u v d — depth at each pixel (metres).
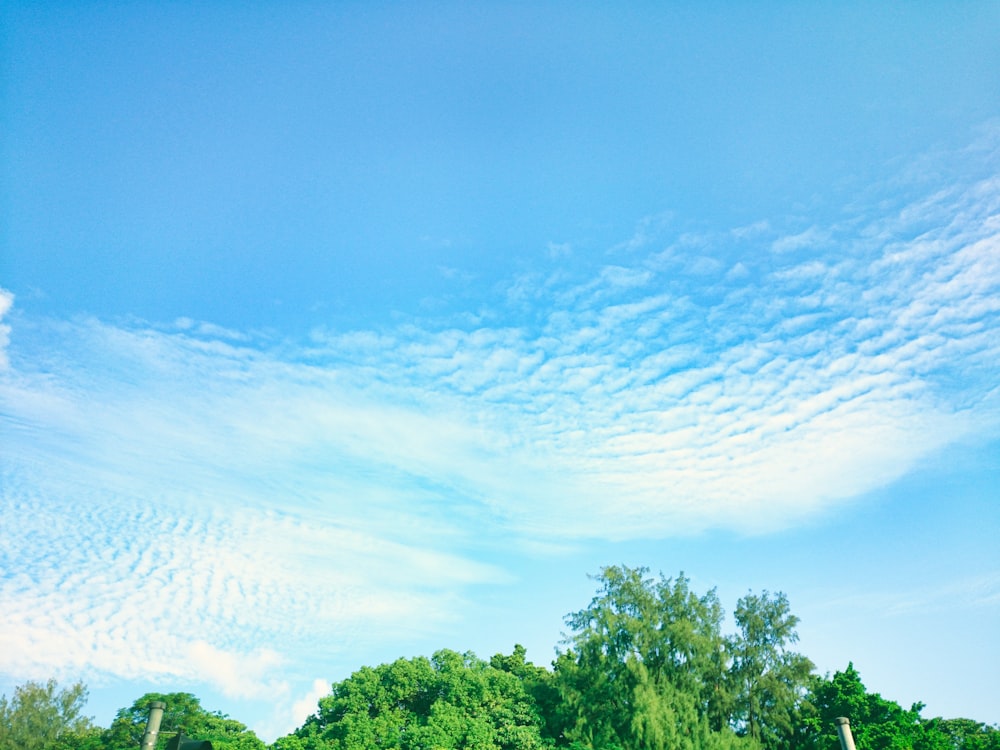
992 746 43.16
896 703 47.28
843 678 49.88
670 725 43.16
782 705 47.78
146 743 11.23
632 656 46.59
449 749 43.22
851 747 16.27
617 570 51.62
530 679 63.09
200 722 51.16
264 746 47.78
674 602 50.44
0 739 45.06
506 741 45.31
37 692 47.22
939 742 44.62
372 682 52.56
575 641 49.41
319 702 53.50
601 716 45.97
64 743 46.41
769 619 50.94
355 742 45.53
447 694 51.62
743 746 44.50
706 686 48.19
